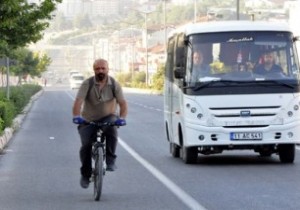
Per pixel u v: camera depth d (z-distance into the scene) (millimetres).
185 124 29125
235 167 28688
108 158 21266
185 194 21984
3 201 21141
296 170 27453
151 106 91375
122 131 49844
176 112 31250
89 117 21141
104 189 23250
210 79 28906
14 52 74750
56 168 29234
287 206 19656
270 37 29297
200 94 28875
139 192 22578
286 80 28953
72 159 32625
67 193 22594
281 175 26031
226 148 29328
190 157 29953
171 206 19922
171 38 33438
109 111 21156
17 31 53406
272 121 28859
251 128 28812
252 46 29156
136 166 29547
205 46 29172
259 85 28859
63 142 41750
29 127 54781
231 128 28812
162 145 39500
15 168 29359
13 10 45062
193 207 19688
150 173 27219
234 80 28859
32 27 54000
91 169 21625
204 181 24812
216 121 28781
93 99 20969
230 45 29172
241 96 28812
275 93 28875
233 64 29078
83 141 21266
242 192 22219
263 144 28984
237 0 79812
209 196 21547
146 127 53844
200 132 28859
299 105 29031
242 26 29375
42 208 19891
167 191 22688
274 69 29109
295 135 28953
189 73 29109
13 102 69312
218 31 29281
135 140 42750
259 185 23641
